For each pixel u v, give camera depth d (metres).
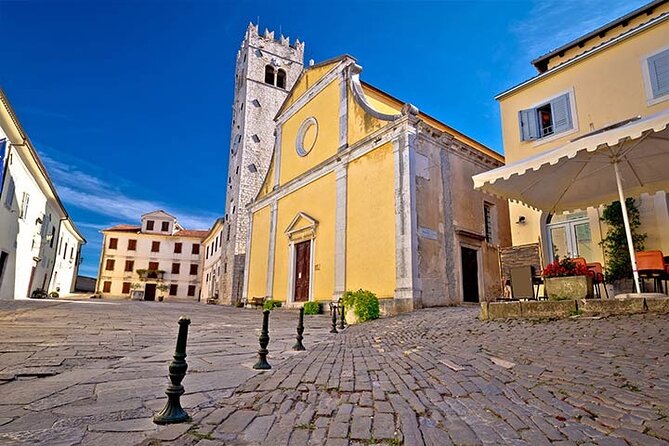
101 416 2.59
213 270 38.56
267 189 21.91
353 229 14.10
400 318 9.66
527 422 2.49
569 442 2.19
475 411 2.72
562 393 3.07
